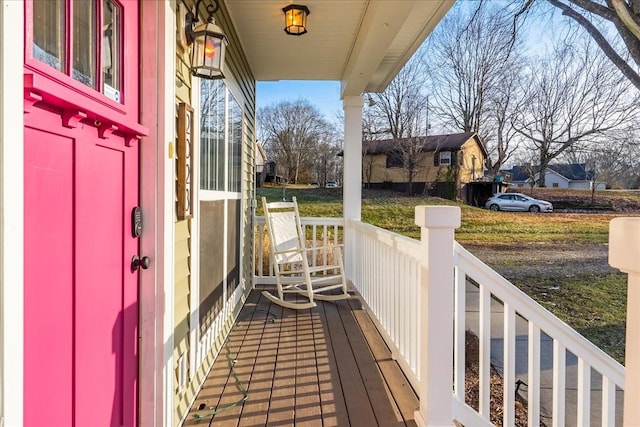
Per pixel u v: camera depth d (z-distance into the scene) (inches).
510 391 70.4
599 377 152.2
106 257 52.9
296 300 170.9
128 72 58.1
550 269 360.5
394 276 107.5
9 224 29.8
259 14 122.3
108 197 53.2
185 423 76.1
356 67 146.3
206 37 77.8
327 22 126.2
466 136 476.1
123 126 53.0
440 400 71.2
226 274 124.6
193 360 84.8
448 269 71.3
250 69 173.6
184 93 77.0
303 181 567.2
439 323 71.2
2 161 29.0
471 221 427.2
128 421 60.1
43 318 39.4
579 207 398.6
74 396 45.3
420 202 494.9
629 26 301.9
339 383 93.1
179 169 73.0
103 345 52.2
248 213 180.4
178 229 74.4
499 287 71.6
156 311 64.2
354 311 153.3
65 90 38.3
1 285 29.3
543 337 191.0
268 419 77.8
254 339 122.4
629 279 30.6
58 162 41.6
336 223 198.2
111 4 53.2
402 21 109.3
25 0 33.8
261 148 564.4
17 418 30.7
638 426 29.3
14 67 30.0
